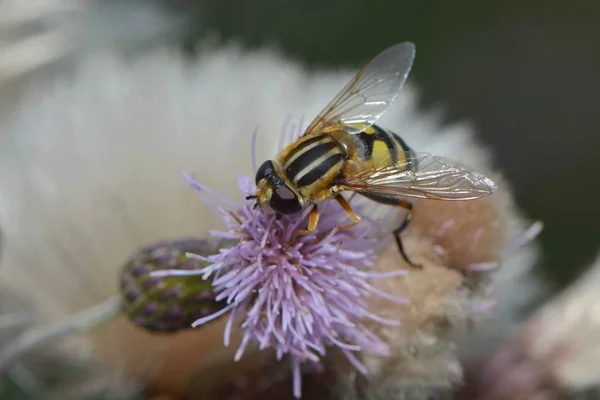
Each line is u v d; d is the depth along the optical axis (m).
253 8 0.23
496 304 0.14
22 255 0.16
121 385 0.16
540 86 0.24
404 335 0.14
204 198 0.14
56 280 0.16
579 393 0.16
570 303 0.17
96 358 0.16
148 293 0.14
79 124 0.17
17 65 0.18
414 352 0.14
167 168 0.16
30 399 0.16
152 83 0.17
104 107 0.17
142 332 0.16
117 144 0.16
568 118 0.24
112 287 0.16
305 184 0.14
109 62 0.18
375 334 0.14
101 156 0.16
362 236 0.14
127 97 0.17
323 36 0.23
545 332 0.17
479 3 0.24
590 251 0.23
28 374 0.16
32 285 0.16
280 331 0.13
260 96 0.17
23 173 0.16
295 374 0.14
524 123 0.24
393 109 0.17
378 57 0.15
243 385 0.15
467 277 0.14
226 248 0.14
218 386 0.16
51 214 0.16
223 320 0.14
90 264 0.16
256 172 0.14
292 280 0.13
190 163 0.16
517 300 0.16
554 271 0.22
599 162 0.24
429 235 0.14
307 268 0.13
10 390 0.16
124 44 0.19
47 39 0.18
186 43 0.21
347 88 0.15
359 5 0.23
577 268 0.22
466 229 0.14
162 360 0.16
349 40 0.23
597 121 0.24
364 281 0.14
